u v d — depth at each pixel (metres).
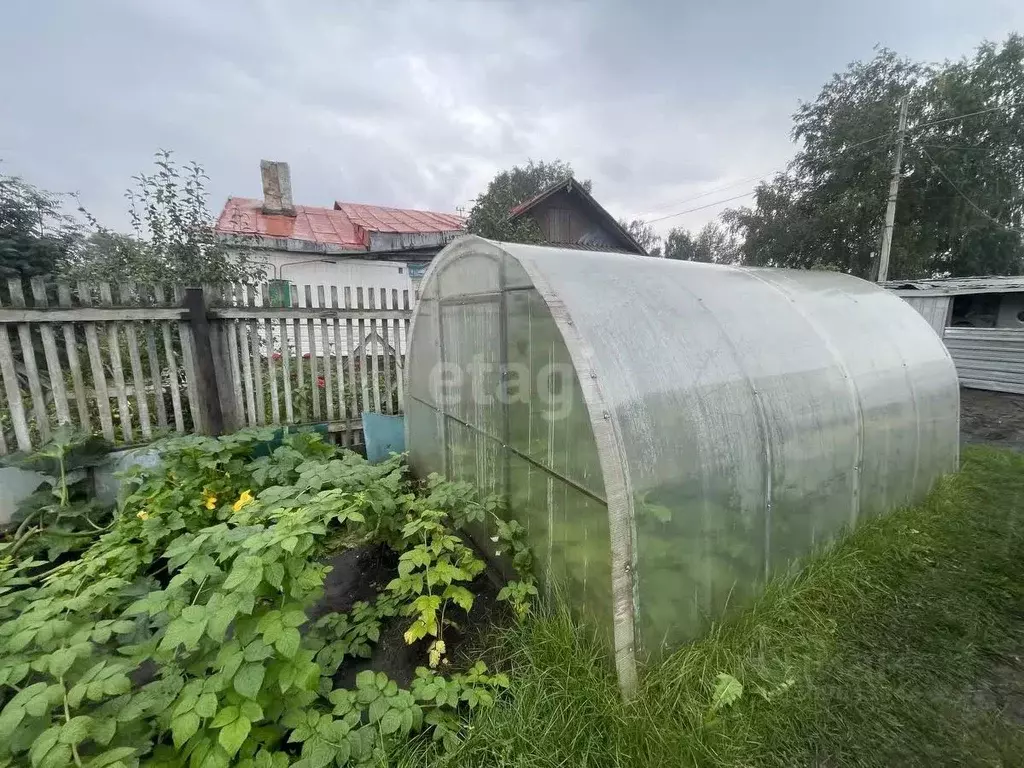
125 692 1.37
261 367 4.61
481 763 1.61
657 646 1.96
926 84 15.67
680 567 2.02
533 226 10.71
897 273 16.50
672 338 2.29
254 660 1.43
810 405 2.62
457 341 3.34
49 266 5.60
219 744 1.35
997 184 15.25
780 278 3.73
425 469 4.26
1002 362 8.55
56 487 3.35
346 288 4.86
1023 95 14.59
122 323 3.91
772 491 2.38
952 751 1.76
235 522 2.33
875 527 3.04
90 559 2.18
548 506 2.37
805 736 1.80
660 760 1.61
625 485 1.80
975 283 9.73
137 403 3.98
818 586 2.52
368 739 1.59
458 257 3.17
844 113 16.25
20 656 1.39
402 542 3.04
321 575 1.81
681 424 2.04
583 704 1.77
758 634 2.18
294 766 1.43
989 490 3.79
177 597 1.68
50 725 1.29
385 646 2.36
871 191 15.66
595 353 1.96
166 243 5.32
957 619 2.41
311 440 3.92
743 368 2.42
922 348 3.65
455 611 2.62
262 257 7.92
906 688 2.02
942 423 3.67
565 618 2.11
